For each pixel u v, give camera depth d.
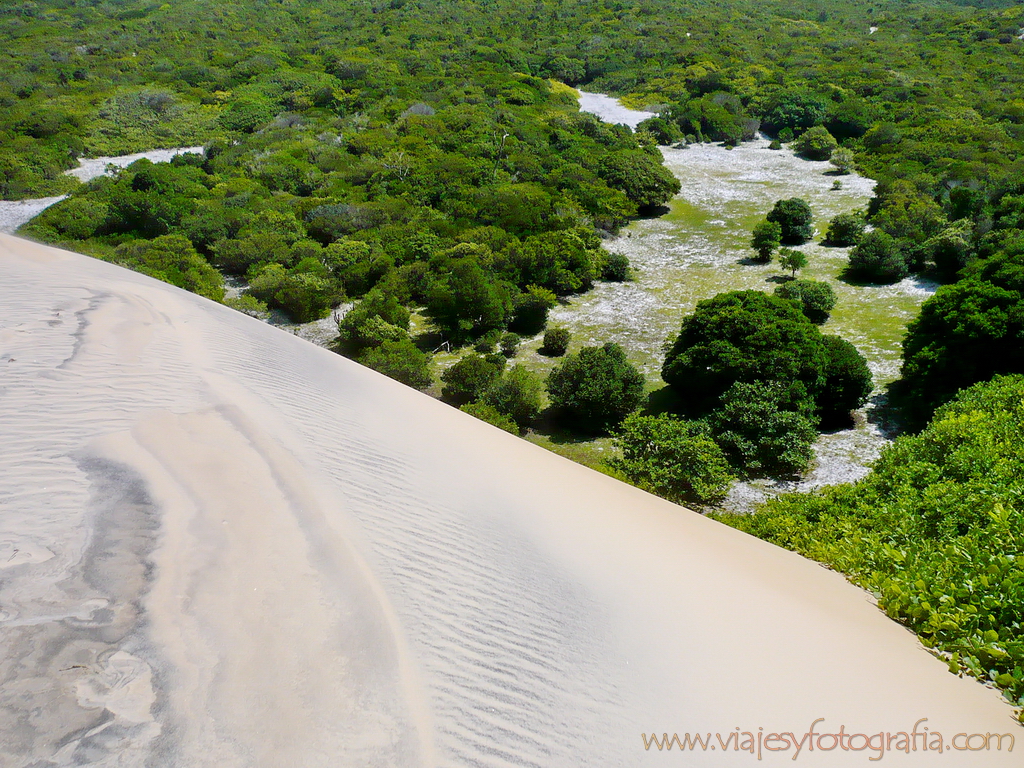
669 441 16.86
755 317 21.70
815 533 9.26
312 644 3.48
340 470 5.78
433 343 28.50
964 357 19.70
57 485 4.53
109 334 8.09
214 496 4.73
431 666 3.55
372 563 4.38
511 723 3.29
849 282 31.14
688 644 4.43
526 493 7.08
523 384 21.70
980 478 9.09
